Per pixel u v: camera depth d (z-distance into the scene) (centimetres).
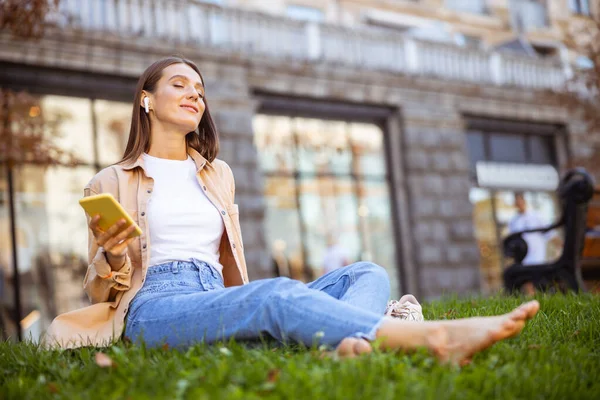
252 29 1315
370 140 1461
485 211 1582
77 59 1101
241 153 1250
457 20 1953
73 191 1091
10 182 1034
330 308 241
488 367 228
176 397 197
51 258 1056
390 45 1489
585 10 1902
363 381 202
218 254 316
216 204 313
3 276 1013
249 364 226
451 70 1560
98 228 261
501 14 2038
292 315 243
